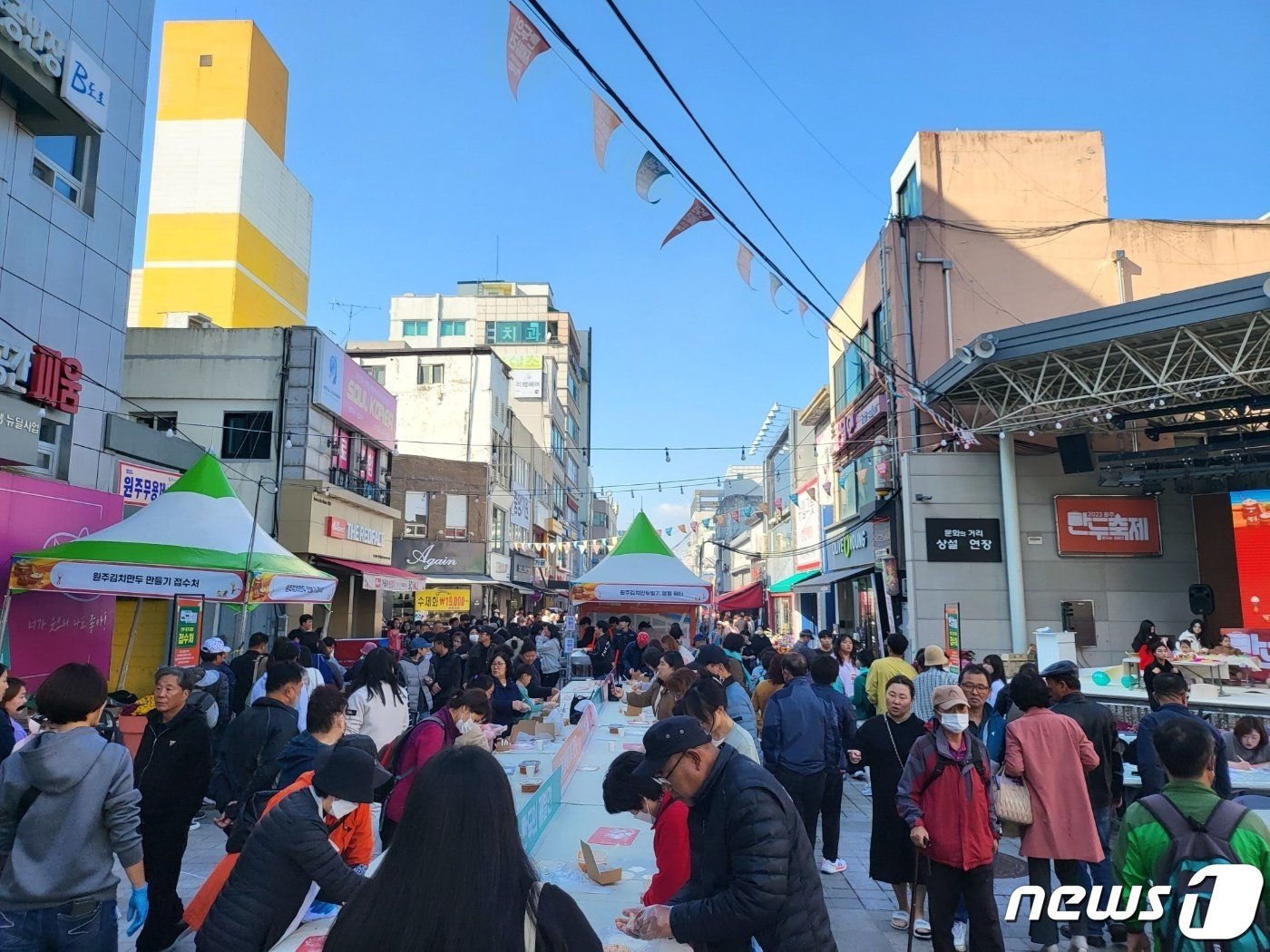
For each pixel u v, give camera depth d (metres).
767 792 2.69
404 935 1.52
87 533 11.05
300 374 19.72
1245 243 21.20
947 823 4.38
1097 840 4.78
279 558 8.62
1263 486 16.69
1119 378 15.66
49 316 10.66
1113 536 17.50
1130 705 10.70
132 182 12.44
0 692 5.12
